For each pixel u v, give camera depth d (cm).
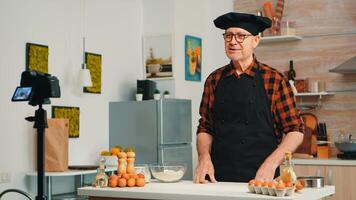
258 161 314
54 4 527
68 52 542
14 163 483
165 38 623
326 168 525
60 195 517
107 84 590
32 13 503
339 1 587
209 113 337
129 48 623
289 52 609
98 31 580
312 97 593
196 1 654
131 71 624
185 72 632
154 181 327
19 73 489
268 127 316
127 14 621
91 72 564
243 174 314
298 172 536
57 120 480
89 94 567
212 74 337
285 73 608
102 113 584
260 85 318
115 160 520
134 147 578
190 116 603
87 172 482
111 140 591
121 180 292
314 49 597
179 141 588
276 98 315
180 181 322
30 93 288
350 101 576
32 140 502
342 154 536
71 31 546
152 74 630
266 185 245
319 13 596
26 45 495
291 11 611
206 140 333
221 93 326
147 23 638
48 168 478
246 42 310
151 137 568
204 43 661
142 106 575
